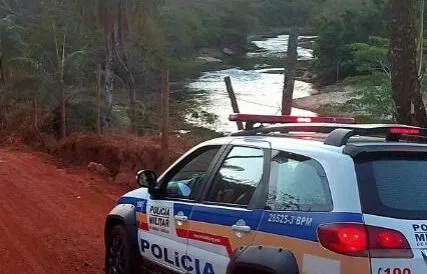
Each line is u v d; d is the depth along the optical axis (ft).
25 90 79.00
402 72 32.32
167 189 20.27
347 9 191.21
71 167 53.16
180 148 48.55
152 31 118.21
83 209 37.81
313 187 15.08
